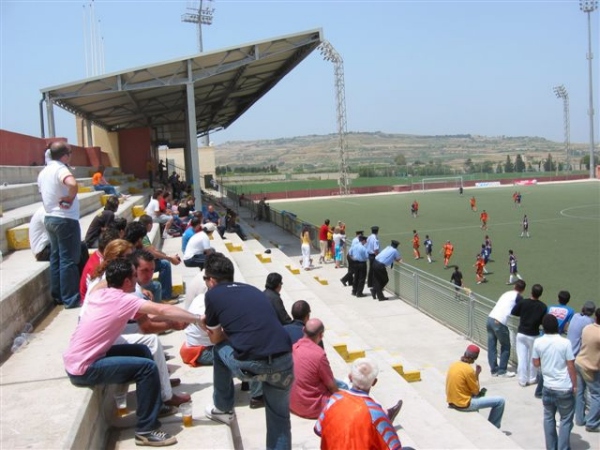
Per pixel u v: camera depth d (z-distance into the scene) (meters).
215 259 4.83
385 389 8.86
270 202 70.25
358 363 4.11
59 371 5.00
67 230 7.15
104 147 36.97
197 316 4.95
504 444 7.27
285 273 17.34
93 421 4.42
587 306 9.12
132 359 4.62
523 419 8.84
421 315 15.16
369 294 17.56
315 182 109.38
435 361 11.62
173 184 33.16
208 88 31.22
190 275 11.05
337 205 61.53
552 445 7.64
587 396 8.73
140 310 4.70
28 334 6.20
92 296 4.78
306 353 6.09
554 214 44.94
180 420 5.09
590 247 28.36
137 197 22.55
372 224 41.69
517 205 54.00
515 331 11.17
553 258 25.56
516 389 10.07
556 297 18.08
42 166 17.98
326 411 3.95
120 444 4.66
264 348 4.44
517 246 29.58
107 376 4.56
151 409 4.65
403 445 6.72
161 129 47.88
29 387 4.63
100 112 31.12
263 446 5.21
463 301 13.23
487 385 10.28
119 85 22.05
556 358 7.48
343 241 21.88
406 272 16.59
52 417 4.07
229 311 4.55
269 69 29.70
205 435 4.79
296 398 6.10
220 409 5.06
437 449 6.82
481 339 12.45
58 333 6.25
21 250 9.44
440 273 23.28
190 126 23.23
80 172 22.45
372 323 14.45
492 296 18.75
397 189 83.94
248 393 6.43
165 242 16.11
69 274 7.29
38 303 7.05
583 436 8.17
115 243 6.09
